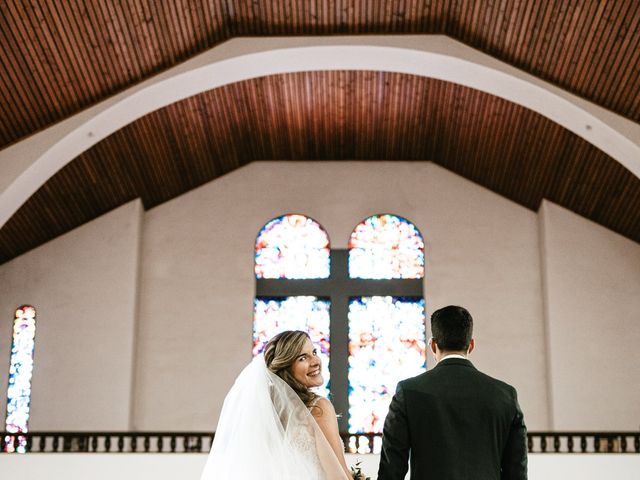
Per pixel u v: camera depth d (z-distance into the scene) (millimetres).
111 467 15133
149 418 18281
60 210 17875
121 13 13492
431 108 17672
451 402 4074
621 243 18453
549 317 18266
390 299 18953
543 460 15102
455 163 19172
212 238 19234
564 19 13461
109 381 18078
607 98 14664
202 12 14469
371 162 19656
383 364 18547
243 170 19641
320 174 19609
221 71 15445
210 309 18859
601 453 15094
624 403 17828
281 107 17828
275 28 15250
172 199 19406
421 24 15148
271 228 19375
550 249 18516
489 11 14180
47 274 18547
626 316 18188
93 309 18391
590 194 17734
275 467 4188
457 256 19078
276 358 4430
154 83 15180
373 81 17062
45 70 13789
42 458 15164
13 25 12641
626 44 13305
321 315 18922
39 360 18172
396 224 19344
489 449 4051
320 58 15531
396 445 4098
